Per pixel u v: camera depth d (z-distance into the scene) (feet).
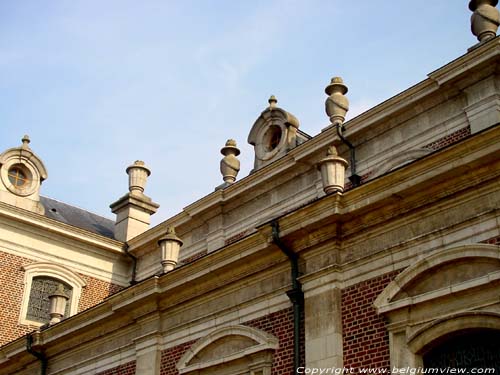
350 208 39.47
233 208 72.02
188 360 47.34
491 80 52.44
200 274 48.16
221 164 75.66
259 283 45.19
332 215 39.73
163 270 52.75
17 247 81.51
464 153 34.71
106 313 55.42
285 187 66.90
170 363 49.34
